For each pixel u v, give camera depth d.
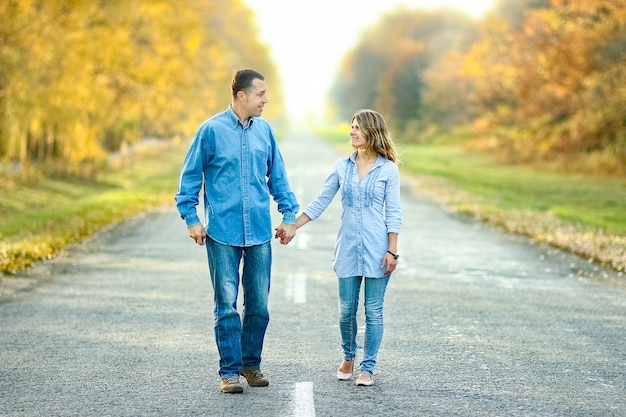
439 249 17.58
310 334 9.57
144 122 58.72
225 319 7.17
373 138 7.43
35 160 41.19
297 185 34.31
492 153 67.62
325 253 16.88
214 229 7.18
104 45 36.09
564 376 7.77
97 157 41.31
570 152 49.53
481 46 67.88
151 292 12.40
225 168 7.20
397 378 7.66
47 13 30.92
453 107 95.25
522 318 10.58
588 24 48.28
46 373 7.83
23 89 29.00
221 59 69.94
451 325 10.12
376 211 7.41
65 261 15.62
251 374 7.41
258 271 7.34
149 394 7.13
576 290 12.76
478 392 7.20
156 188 36.03
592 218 23.47
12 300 11.71
